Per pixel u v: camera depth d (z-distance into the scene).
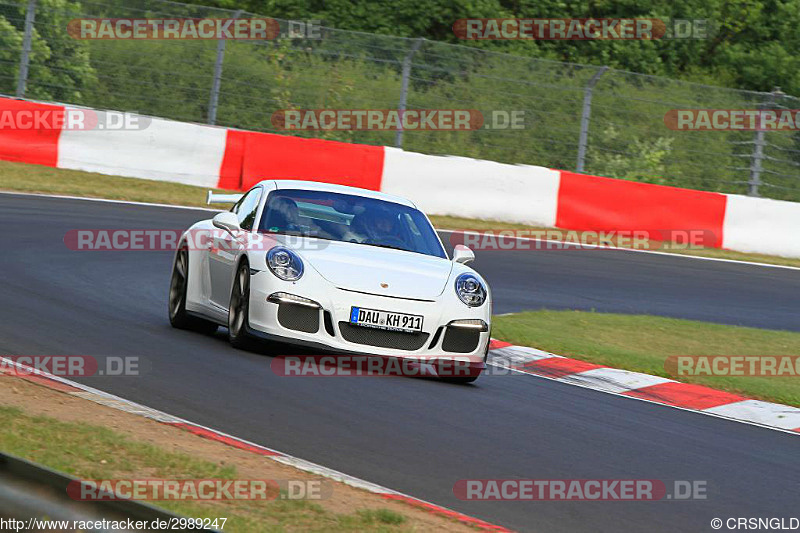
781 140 72.44
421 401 24.52
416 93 70.50
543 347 35.44
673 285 53.56
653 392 31.06
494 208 65.50
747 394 32.22
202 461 17.03
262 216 29.30
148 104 69.94
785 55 103.19
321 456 18.92
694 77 101.00
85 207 54.53
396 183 64.38
